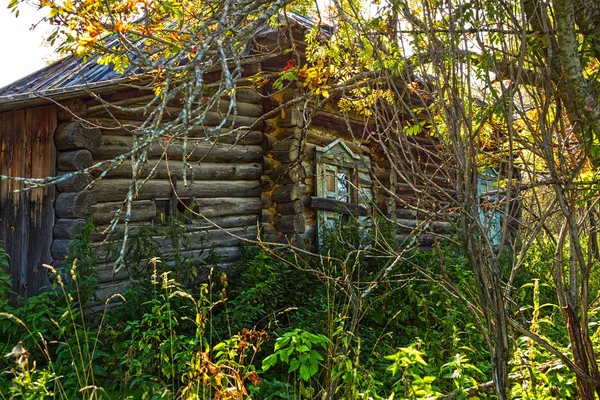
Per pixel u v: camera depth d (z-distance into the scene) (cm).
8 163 677
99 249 646
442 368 348
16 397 320
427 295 604
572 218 282
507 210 266
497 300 270
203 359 334
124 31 328
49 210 638
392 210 991
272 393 421
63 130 632
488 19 301
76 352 490
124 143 683
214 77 683
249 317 579
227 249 798
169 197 731
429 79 292
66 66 822
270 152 852
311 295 689
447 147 281
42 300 529
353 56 399
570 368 285
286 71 484
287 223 835
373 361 451
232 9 244
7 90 769
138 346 474
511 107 258
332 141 932
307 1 439
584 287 292
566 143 308
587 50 295
